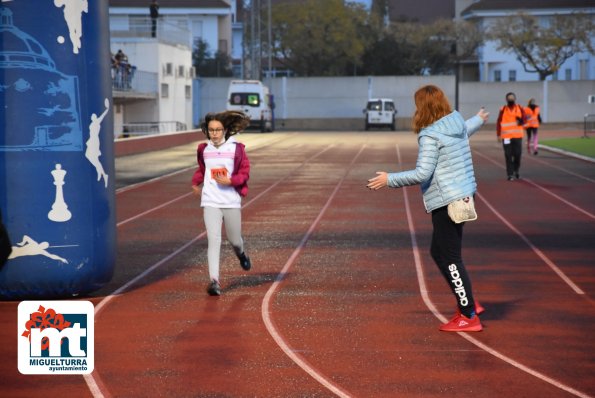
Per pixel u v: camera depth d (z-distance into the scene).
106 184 10.96
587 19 86.50
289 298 10.98
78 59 10.59
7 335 9.21
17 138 10.38
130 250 14.88
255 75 76.81
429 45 94.31
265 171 32.03
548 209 20.19
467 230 16.92
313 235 16.44
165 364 8.14
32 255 10.47
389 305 10.55
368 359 8.25
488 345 8.72
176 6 91.31
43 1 10.38
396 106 84.12
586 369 7.91
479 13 94.81
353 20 92.81
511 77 94.31
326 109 85.06
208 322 9.77
